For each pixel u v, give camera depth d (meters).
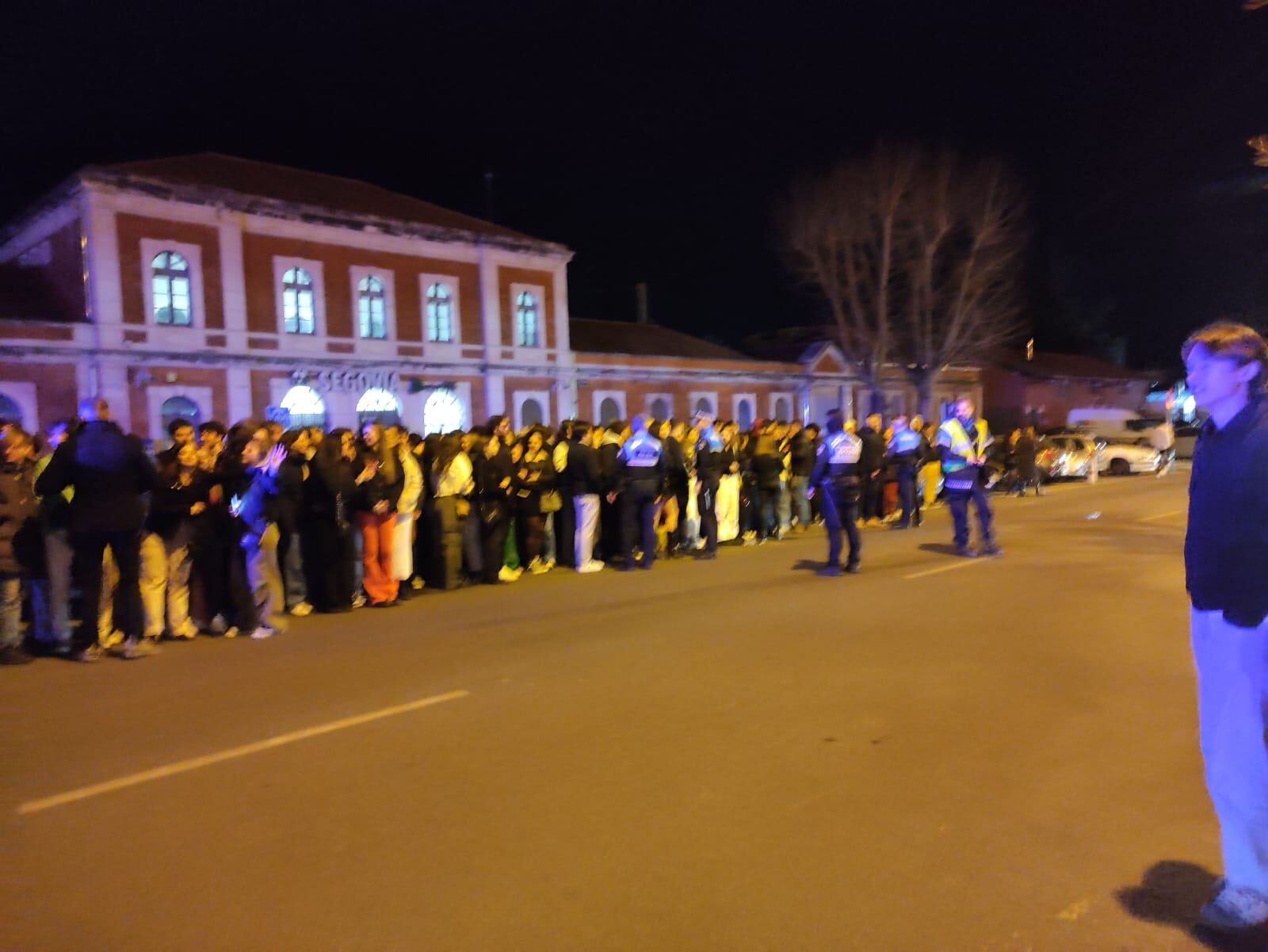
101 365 22.94
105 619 8.27
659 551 13.20
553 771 4.95
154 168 25.83
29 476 8.01
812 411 41.47
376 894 3.69
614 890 3.68
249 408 25.38
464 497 10.92
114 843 4.21
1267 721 3.33
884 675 6.63
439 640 8.15
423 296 29.22
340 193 29.30
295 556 9.65
